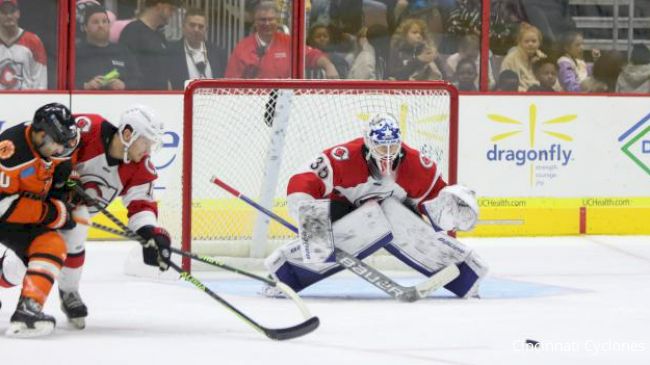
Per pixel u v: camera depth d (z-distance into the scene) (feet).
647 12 77.97
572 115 77.51
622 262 66.03
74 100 72.49
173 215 65.21
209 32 73.82
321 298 52.34
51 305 48.11
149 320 45.16
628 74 78.59
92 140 41.45
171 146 73.20
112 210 73.10
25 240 40.70
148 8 72.95
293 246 51.83
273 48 74.49
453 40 76.38
